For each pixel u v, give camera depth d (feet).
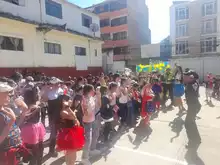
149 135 20.03
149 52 106.22
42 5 46.52
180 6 107.14
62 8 53.21
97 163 14.44
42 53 45.24
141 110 23.44
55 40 49.08
